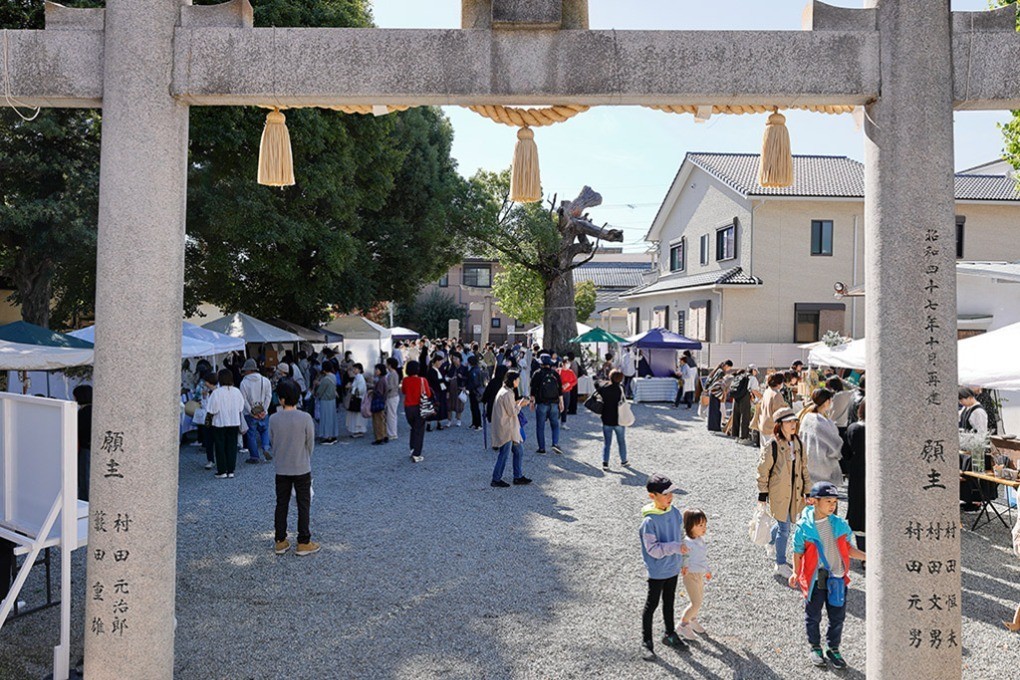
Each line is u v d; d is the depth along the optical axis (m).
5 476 5.39
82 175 13.20
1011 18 4.09
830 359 11.91
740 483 11.17
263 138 4.61
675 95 4.17
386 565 7.27
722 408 16.66
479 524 8.78
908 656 4.00
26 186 13.37
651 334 22.28
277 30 4.16
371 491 10.50
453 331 35.12
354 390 15.49
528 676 5.01
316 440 14.98
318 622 5.88
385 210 25.44
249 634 5.64
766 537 7.11
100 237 4.16
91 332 13.48
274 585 6.70
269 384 13.07
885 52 4.10
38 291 14.95
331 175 18.77
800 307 24.88
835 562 5.12
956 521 4.00
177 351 4.30
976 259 24.22
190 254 18.91
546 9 4.12
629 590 6.66
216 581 6.79
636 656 5.32
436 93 4.16
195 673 5.00
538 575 7.01
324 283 20.47
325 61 4.16
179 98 4.23
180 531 8.42
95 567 4.14
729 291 24.98
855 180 26.11
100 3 12.95
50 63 4.22
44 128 12.43
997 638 5.66
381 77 4.16
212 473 11.70
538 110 4.47
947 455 3.99
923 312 4.00
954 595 3.99
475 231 29.19
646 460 13.11
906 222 4.02
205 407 11.62
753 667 5.15
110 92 4.14
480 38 4.16
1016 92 4.07
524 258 30.02
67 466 4.89
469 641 5.55
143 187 4.12
